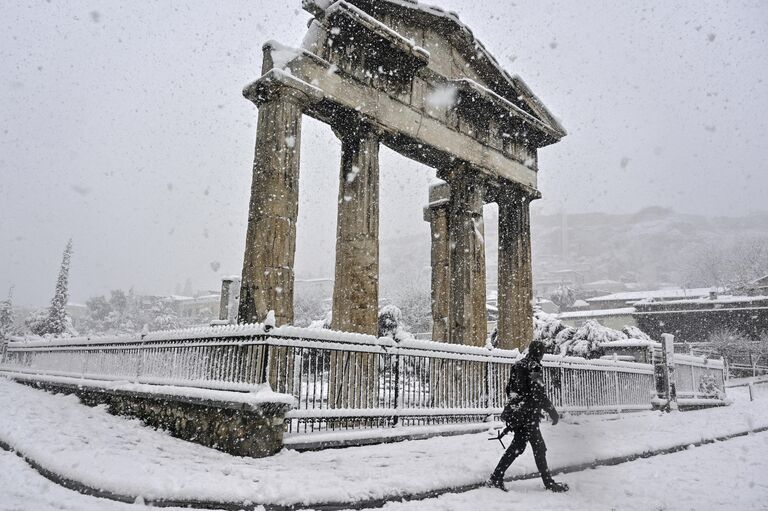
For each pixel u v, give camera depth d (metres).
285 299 10.81
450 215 17.53
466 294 15.77
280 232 10.99
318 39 12.69
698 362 19.98
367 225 12.99
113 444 7.47
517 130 18.14
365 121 13.20
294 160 11.54
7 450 7.45
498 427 10.91
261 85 11.73
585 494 5.81
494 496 5.61
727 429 12.11
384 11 14.50
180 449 7.38
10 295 48.94
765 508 5.32
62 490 5.38
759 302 47.59
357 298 12.55
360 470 6.30
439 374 10.89
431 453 7.75
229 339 8.37
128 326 73.06
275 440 7.29
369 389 9.75
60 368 15.31
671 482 6.56
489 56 16.72
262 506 4.82
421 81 14.99
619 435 10.39
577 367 14.21
